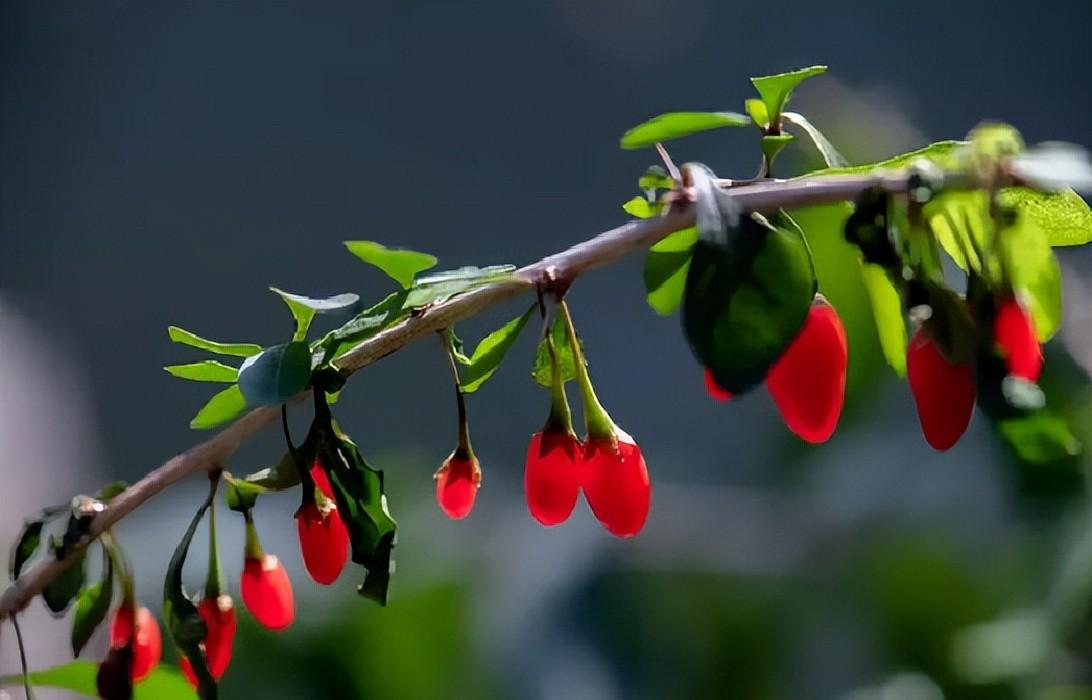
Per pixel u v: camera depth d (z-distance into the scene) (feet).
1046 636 3.17
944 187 2.35
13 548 2.43
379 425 6.46
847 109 4.31
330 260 7.09
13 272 6.95
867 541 3.73
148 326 6.91
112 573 2.44
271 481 2.41
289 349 2.37
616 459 2.41
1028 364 2.36
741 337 2.33
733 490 4.27
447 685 3.30
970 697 3.33
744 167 7.06
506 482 5.88
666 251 2.44
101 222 7.08
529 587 3.59
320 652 3.29
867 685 3.51
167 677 2.52
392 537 2.38
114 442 6.65
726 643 3.61
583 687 3.41
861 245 2.36
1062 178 2.34
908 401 3.95
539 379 2.44
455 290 2.38
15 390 5.17
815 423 2.41
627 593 3.63
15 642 3.57
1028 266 2.39
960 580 3.49
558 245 7.16
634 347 6.57
